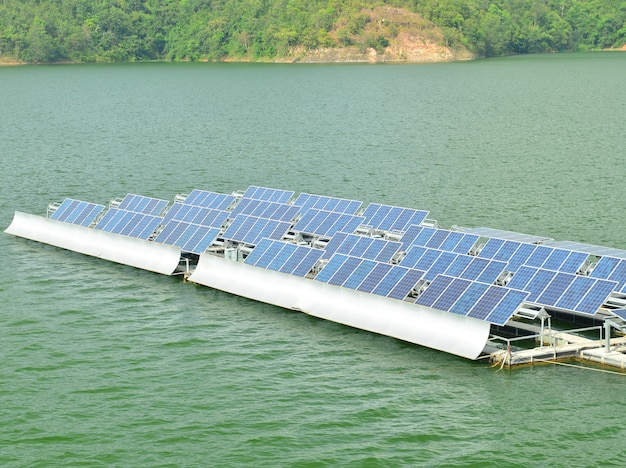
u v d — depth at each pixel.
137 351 59.88
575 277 60.06
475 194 108.06
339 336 62.03
